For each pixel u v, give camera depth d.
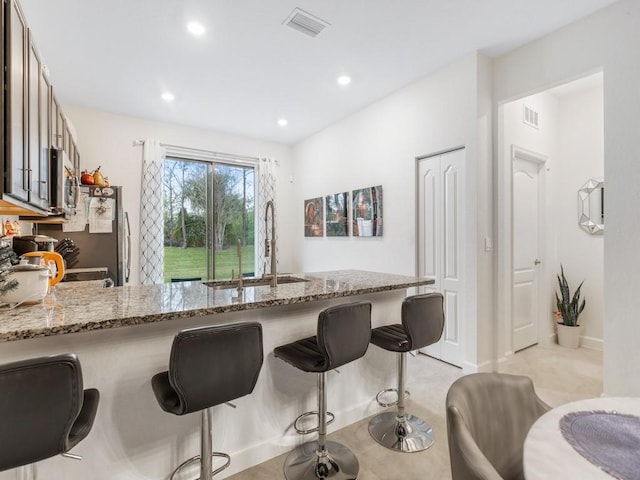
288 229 5.70
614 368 2.28
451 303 3.24
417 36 2.70
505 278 3.28
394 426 2.18
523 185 3.62
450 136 3.14
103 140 4.16
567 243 3.86
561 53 2.59
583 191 3.72
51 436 0.99
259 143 5.41
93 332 1.42
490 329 3.04
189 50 2.87
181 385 1.25
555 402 2.51
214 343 1.30
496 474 0.72
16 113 1.45
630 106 2.23
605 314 2.32
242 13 2.41
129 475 1.51
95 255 3.31
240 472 1.79
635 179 2.20
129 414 1.51
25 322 1.21
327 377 2.17
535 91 2.79
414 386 2.79
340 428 2.22
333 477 1.74
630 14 2.23
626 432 0.91
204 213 5.02
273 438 1.93
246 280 2.43
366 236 4.12
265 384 1.90
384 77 3.38
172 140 4.65
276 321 1.94
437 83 3.25
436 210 3.38
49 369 0.97
